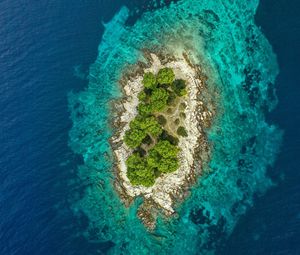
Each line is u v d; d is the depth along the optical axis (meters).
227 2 72.69
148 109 70.62
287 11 70.75
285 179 68.69
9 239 73.06
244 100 71.50
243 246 68.31
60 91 77.25
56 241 73.00
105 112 75.81
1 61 77.75
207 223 71.00
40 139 75.88
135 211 73.25
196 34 73.06
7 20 78.62
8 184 74.62
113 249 72.94
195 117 71.88
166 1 75.00
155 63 73.81
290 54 70.31
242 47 71.81
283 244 66.44
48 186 74.75
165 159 70.06
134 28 75.94
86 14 78.19
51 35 78.25
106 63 76.50
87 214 74.31
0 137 75.94
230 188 71.00
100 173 74.94
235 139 71.56
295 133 69.19
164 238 72.06
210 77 71.94
